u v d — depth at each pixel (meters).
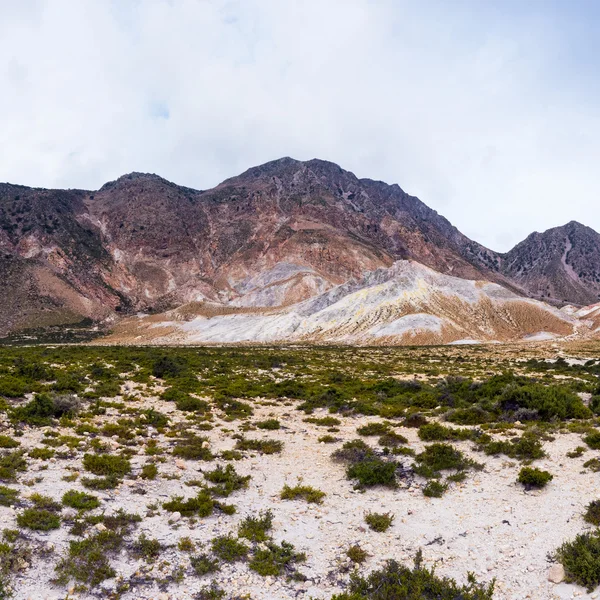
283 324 166.12
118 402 23.41
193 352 71.75
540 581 8.87
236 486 13.12
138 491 12.23
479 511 11.83
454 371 49.69
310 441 18.48
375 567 9.39
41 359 41.91
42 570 8.41
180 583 8.60
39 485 11.77
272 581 8.84
